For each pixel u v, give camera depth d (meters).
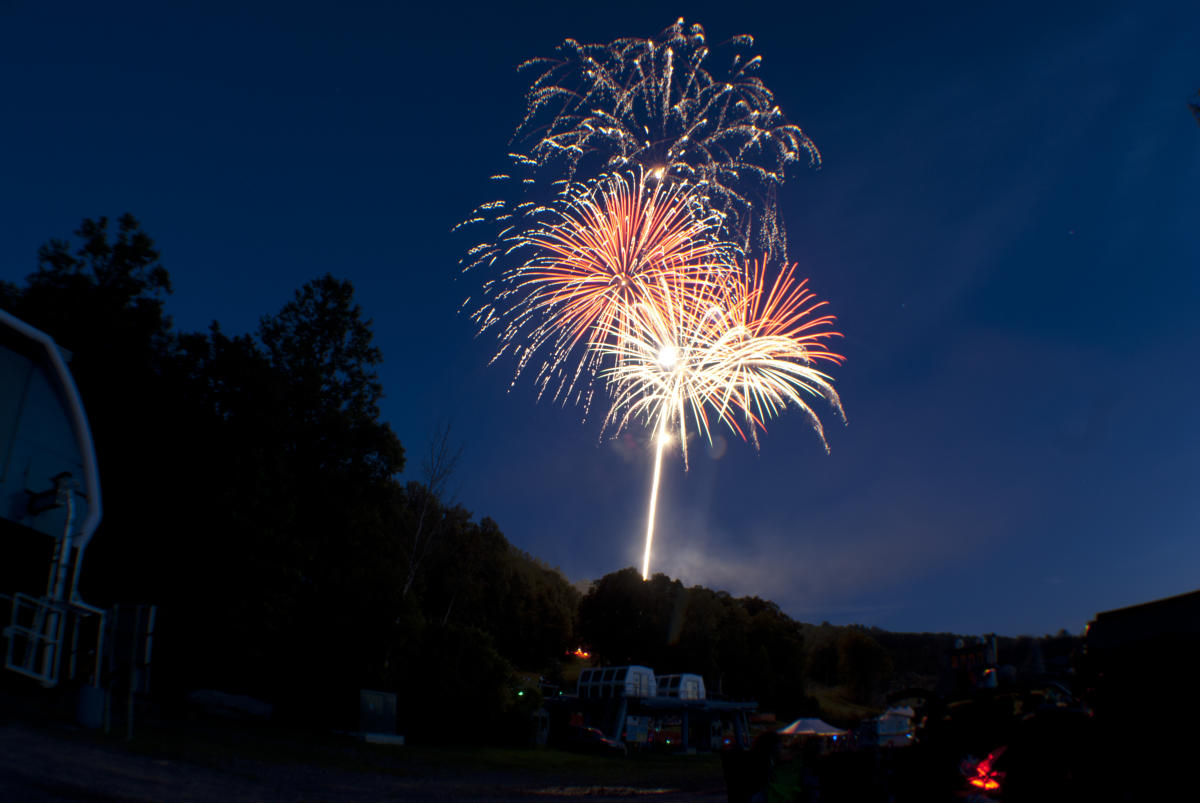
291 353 36.69
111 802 9.40
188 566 28.62
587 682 55.72
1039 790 6.43
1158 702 5.87
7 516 13.48
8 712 14.14
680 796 23.50
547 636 83.31
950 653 9.70
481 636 41.09
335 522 34.59
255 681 33.66
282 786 14.77
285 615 30.09
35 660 15.54
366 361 37.72
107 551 27.95
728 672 75.88
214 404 31.47
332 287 37.59
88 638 17.64
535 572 90.75
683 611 77.19
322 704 33.72
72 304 27.34
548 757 37.97
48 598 13.65
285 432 33.09
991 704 8.20
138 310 29.03
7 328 13.79
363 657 34.41
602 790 24.41
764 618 81.38
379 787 18.05
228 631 28.41
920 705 9.18
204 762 15.14
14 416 13.77
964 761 7.82
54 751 11.62
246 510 29.33
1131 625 6.78
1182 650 5.85
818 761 11.34
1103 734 6.13
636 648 75.38
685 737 51.69
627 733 51.09
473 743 39.81
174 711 25.14
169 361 30.39
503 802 18.45
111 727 16.39
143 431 29.06
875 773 9.77
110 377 28.20
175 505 29.23
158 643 28.06
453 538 63.56
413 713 38.44
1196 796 5.56
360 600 34.12
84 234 28.75
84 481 14.55
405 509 44.31
